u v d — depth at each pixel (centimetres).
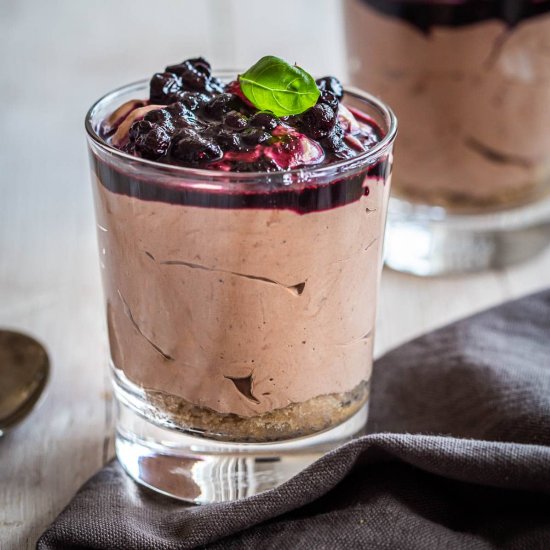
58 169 74
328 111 51
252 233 49
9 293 64
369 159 50
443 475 52
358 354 53
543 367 57
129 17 100
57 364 60
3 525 53
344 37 68
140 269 51
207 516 51
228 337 51
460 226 67
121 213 50
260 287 50
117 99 54
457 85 64
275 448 53
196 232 49
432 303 65
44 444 57
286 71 50
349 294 51
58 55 92
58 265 66
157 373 52
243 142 50
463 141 66
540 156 67
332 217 50
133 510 53
